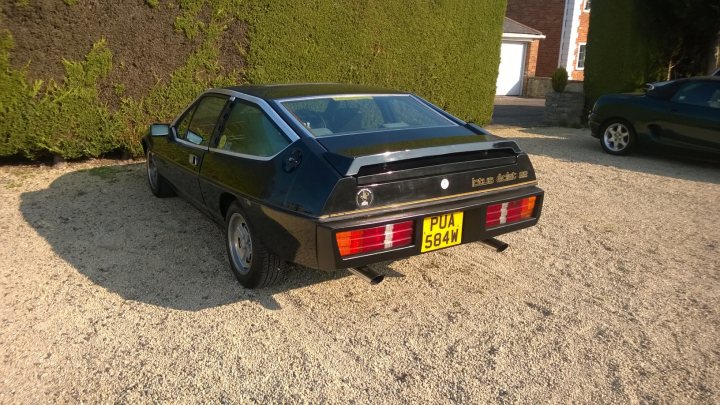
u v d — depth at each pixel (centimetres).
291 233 325
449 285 399
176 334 329
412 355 311
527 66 2577
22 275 407
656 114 837
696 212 589
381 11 902
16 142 677
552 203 614
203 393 277
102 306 362
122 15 691
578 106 1286
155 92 736
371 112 404
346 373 294
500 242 391
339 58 871
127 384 284
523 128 1255
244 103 409
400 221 321
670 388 283
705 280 413
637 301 378
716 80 796
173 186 525
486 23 1065
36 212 549
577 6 2628
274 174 341
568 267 436
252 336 328
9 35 639
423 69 991
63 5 655
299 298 377
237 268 395
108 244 470
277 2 782
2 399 271
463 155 352
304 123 369
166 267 425
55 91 678
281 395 276
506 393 279
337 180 307
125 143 739
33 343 318
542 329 339
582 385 285
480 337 330
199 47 749
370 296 381
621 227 536
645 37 1280
